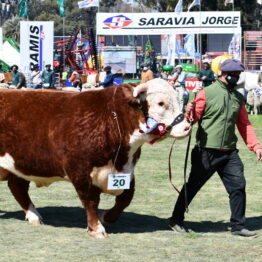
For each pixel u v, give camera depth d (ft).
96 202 24.95
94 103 24.63
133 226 27.02
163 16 129.59
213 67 86.74
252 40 170.19
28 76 100.68
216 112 24.91
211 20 129.29
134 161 25.16
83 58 151.53
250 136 25.50
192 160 25.67
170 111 23.98
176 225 25.85
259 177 39.86
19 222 27.45
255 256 22.06
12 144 25.52
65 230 25.94
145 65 79.41
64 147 24.48
